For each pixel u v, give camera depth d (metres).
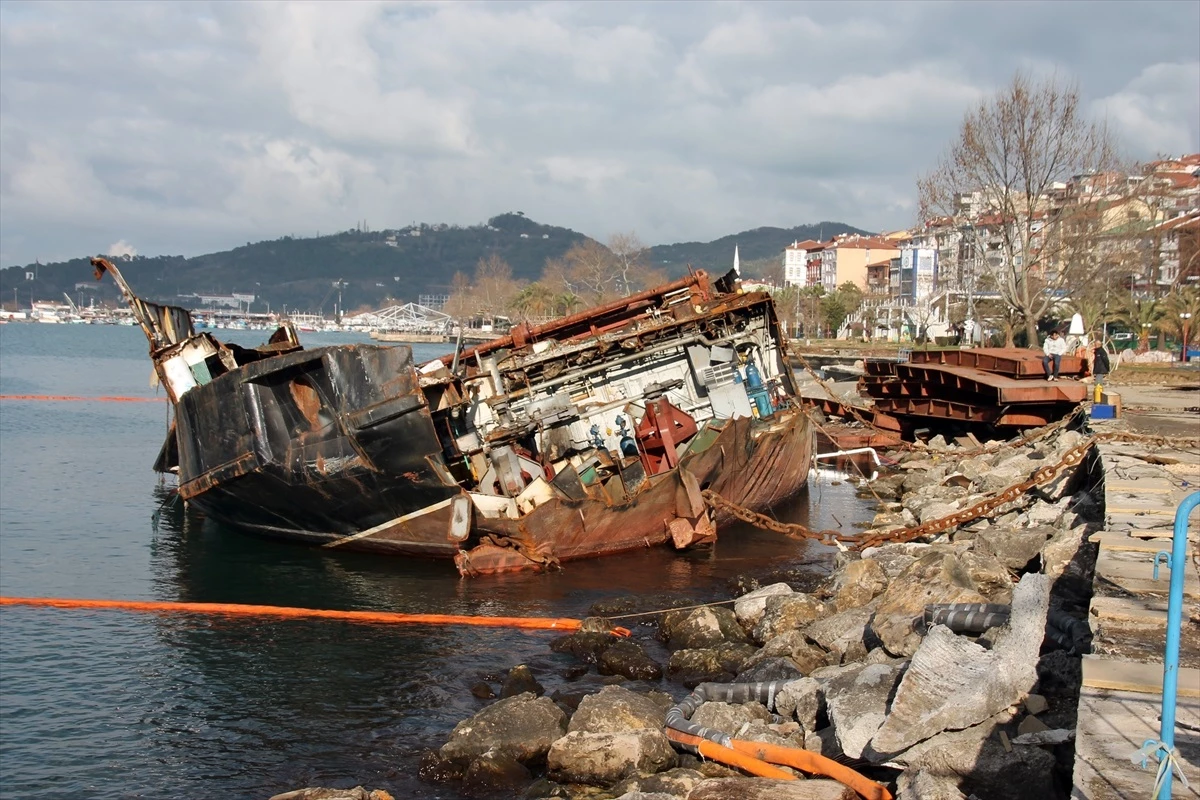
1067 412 30.16
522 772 9.70
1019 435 30.62
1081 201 56.84
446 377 18.94
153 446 38.81
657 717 9.94
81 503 26.34
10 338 184.00
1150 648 7.79
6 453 36.16
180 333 21.22
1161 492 14.37
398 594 17.08
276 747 10.95
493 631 14.95
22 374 85.62
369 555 19.70
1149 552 10.87
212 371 20.70
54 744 11.08
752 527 22.75
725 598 16.41
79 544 21.30
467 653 13.90
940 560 11.36
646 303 23.67
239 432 19.11
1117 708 6.66
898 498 26.77
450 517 18.16
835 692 8.91
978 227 77.31
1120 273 64.38
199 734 11.31
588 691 11.84
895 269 147.50
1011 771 7.04
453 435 19.83
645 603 15.76
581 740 9.39
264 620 15.70
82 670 13.46
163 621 15.68
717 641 13.36
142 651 14.24
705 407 22.75
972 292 68.38
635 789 8.29
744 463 21.81
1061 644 9.25
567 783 9.30
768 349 24.64
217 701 12.30
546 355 21.25
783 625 13.03
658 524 19.98
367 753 10.70
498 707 10.45
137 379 80.50
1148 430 22.69
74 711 12.03
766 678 10.88
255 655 14.03
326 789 9.07
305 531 19.98
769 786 7.66
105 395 64.50
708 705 9.70
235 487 19.61
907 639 10.07
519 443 21.31
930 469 28.22
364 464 18.09
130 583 18.12
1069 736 7.17
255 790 9.97
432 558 19.11
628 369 22.64
